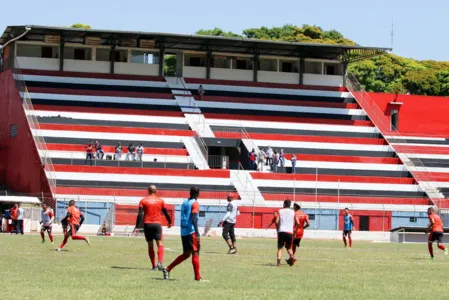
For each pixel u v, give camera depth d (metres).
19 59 91.44
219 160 84.50
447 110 103.19
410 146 91.81
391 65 153.75
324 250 47.12
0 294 20.30
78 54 93.75
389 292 23.27
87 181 74.94
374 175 84.38
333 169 84.06
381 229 75.19
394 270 31.92
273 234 69.44
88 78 92.38
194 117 89.50
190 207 24.67
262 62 99.56
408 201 78.50
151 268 28.95
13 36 91.00
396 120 102.06
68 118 85.06
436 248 53.34
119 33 89.56
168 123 87.75
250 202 73.75
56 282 23.55
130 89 92.62
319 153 87.50
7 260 31.61
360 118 94.94
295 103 95.25
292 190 79.12
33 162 78.19
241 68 98.81
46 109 85.81
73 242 46.91
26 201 64.88
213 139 86.88
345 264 34.66
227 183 78.19
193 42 94.62
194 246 24.69
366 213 74.94
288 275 28.00
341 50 97.88
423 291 23.83
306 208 73.94
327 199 77.44
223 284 24.05
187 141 84.75
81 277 25.16
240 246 48.59
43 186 74.44
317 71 100.75
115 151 79.62
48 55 92.69
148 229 27.83
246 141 87.25
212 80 96.44
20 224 58.97
